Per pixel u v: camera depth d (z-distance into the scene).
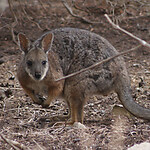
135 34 18.22
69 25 19.38
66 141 8.92
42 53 10.37
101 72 10.38
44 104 10.80
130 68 15.16
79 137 9.08
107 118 10.88
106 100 12.36
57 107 12.12
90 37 10.75
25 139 9.09
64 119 11.07
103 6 20.59
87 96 10.51
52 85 10.49
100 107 11.87
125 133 9.20
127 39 17.89
